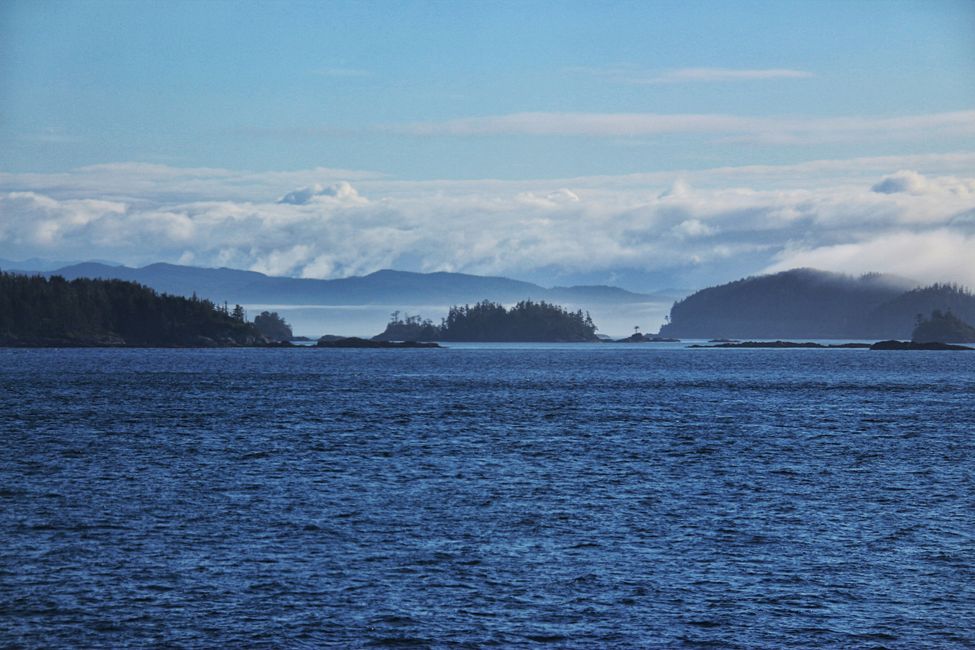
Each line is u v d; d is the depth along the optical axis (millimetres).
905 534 86250
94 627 61719
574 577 72438
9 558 76438
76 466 123812
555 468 124438
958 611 65688
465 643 59844
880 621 63906
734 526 89250
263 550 79375
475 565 75312
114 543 81375
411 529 87188
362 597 67500
